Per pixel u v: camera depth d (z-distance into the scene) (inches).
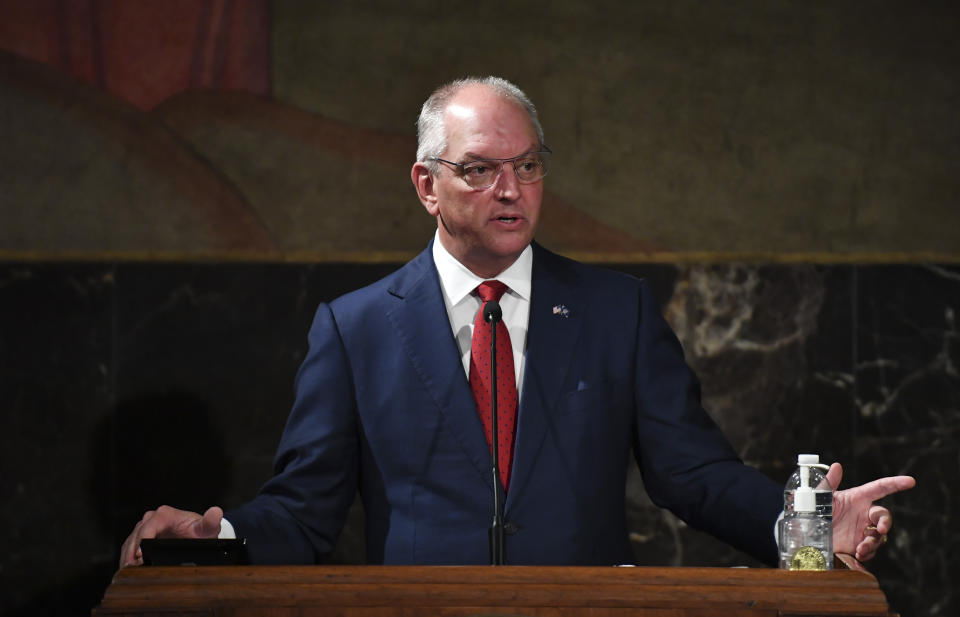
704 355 637.9
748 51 642.2
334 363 317.4
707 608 205.9
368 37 637.9
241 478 626.2
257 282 631.8
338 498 305.7
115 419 623.8
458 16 639.1
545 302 315.9
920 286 636.7
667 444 302.2
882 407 633.6
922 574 629.3
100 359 624.7
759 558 279.0
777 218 640.4
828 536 249.0
